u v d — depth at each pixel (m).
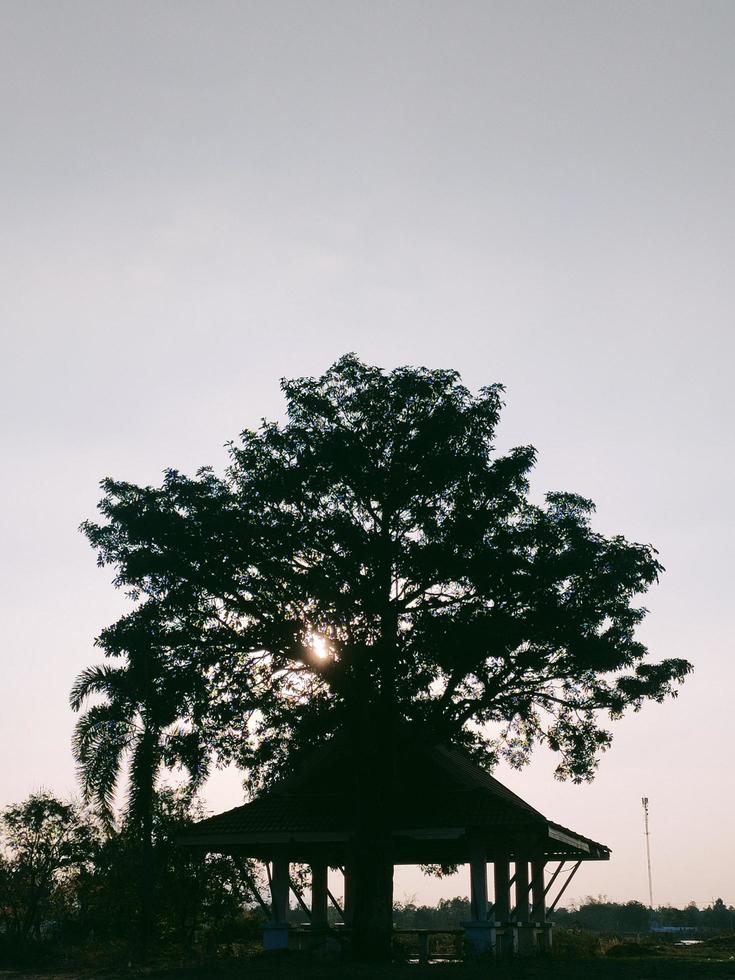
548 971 22.86
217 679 29.27
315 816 30.86
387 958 28.05
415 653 28.11
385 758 29.08
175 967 26.03
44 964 31.41
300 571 29.36
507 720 31.22
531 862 36.72
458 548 28.59
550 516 30.09
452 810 29.73
